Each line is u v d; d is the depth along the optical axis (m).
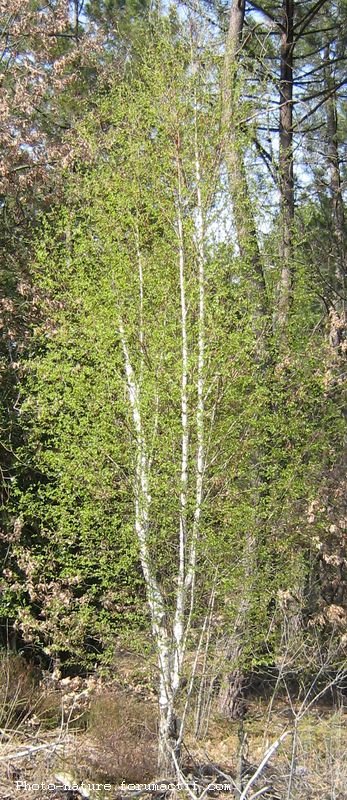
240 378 7.74
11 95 10.84
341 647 9.54
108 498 7.80
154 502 7.30
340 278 15.24
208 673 7.21
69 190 9.02
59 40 12.12
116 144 9.16
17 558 9.17
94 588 8.00
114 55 11.54
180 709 7.65
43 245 8.67
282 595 8.54
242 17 10.18
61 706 7.50
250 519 7.58
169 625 7.49
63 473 7.92
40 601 8.93
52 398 8.22
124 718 7.42
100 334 7.87
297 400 8.91
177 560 7.59
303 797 5.75
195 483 7.51
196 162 7.98
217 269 7.91
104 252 8.41
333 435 9.54
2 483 9.36
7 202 10.45
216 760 7.39
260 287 8.50
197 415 7.34
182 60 8.36
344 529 10.16
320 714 8.90
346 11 12.84
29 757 6.26
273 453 8.22
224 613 7.70
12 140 9.99
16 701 7.36
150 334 7.85
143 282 8.19
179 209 7.88
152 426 7.50
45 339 8.93
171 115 8.02
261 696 9.83
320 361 9.24
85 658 8.52
